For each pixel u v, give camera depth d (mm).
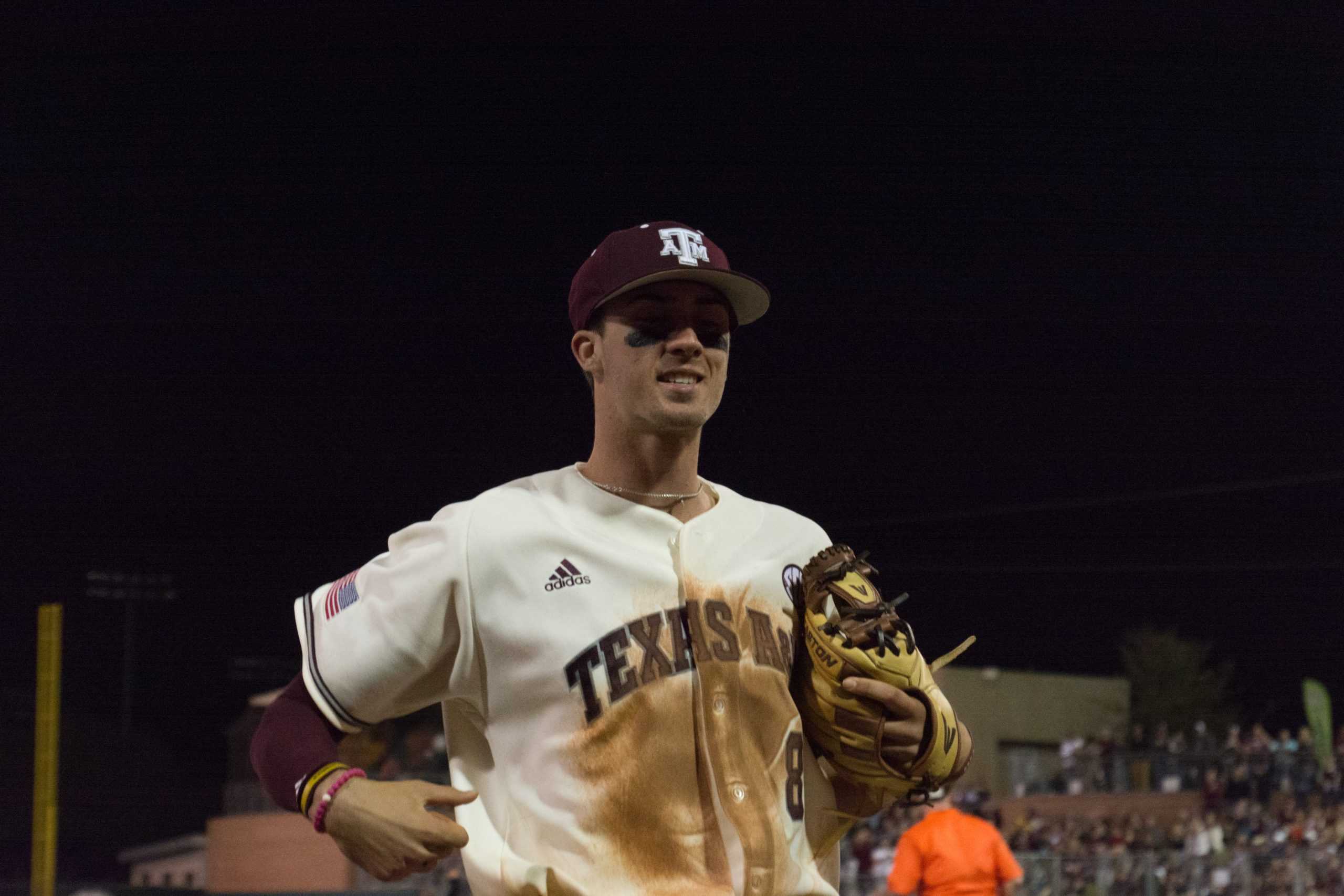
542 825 2201
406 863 2115
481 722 2338
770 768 2297
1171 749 26031
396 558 2336
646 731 2205
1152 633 36719
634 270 2361
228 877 23453
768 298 2447
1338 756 22172
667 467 2445
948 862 7445
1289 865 18219
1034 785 27219
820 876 2326
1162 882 18234
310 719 2295
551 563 2277
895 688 2365
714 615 2311
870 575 2504
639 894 2150
